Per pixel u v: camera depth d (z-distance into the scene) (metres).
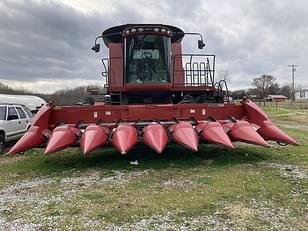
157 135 7.57
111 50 10.68
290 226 4.36
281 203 5.25
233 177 6.92
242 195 5.66
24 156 10.12
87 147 7.25
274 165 8.11
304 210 4.95
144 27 10.05
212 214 4.80
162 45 10.17
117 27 10.79
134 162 8.52
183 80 10.57
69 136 7.69
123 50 10.20
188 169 7.76
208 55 10.68
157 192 5.93
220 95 10.55
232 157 9.16
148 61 10.10
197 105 8.79
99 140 7.50
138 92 10.43
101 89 11.73
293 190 5.95
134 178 7.00
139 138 8.00
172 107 8.70
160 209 5.03
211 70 10.66
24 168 8.34
